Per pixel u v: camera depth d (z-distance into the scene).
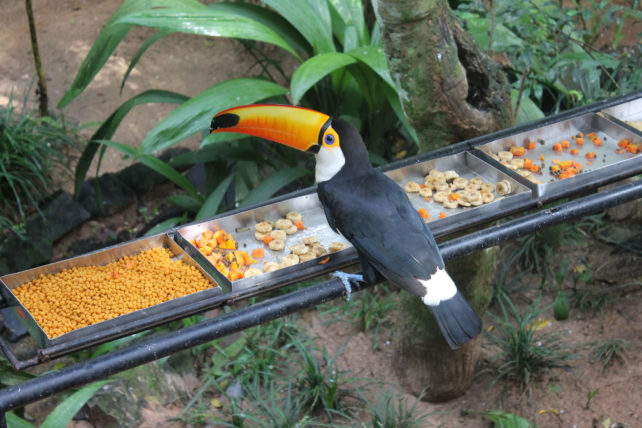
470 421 5.06
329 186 3.28
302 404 4.95
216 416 4.96
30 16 5.98
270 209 3.63
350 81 6.32
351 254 3.25
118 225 6.32
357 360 5.48
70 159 6.34
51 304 3.01
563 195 3.55
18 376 4.82
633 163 3.67
